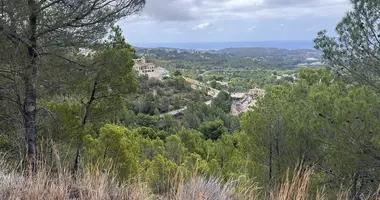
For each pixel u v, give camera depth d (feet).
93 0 19.53
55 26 18.88
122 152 19.83
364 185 16.48
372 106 16.01
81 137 23.17
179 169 9.47
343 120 16.02
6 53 18.20
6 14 16.70
